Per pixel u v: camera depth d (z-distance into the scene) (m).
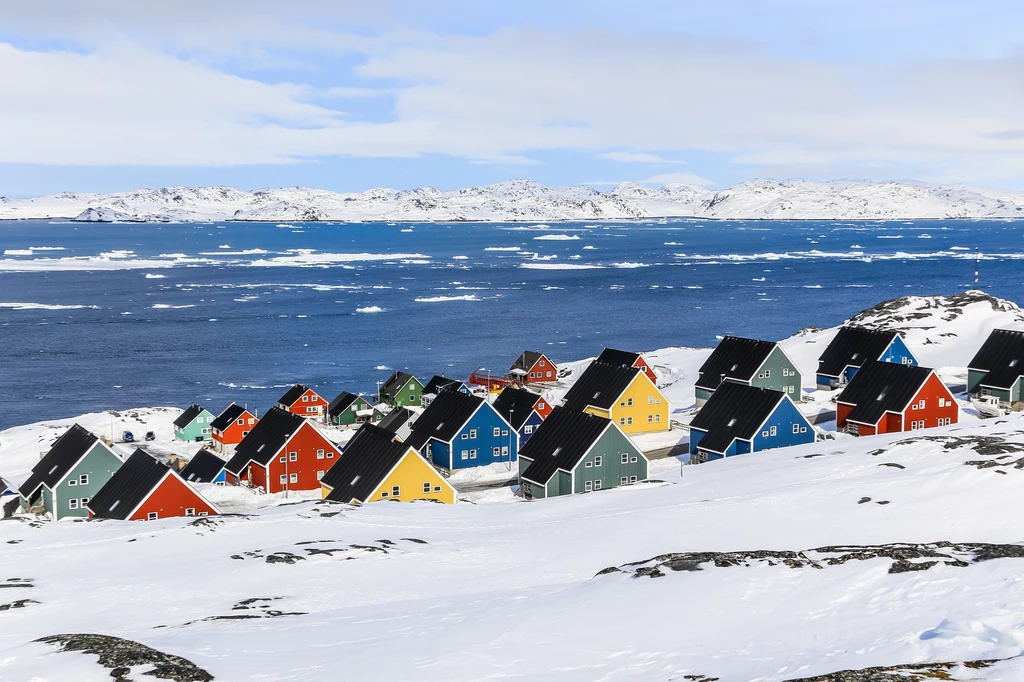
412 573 37.88
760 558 32.97
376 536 45.44
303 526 47.94
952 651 21.92
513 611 29.72
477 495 64.75
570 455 62.44
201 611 32.44
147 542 44.84
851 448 61.78
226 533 46.50
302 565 38.84
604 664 23.80
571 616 28.44
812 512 45.44
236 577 37.16
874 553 32.31
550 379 112.31
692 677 22.16
